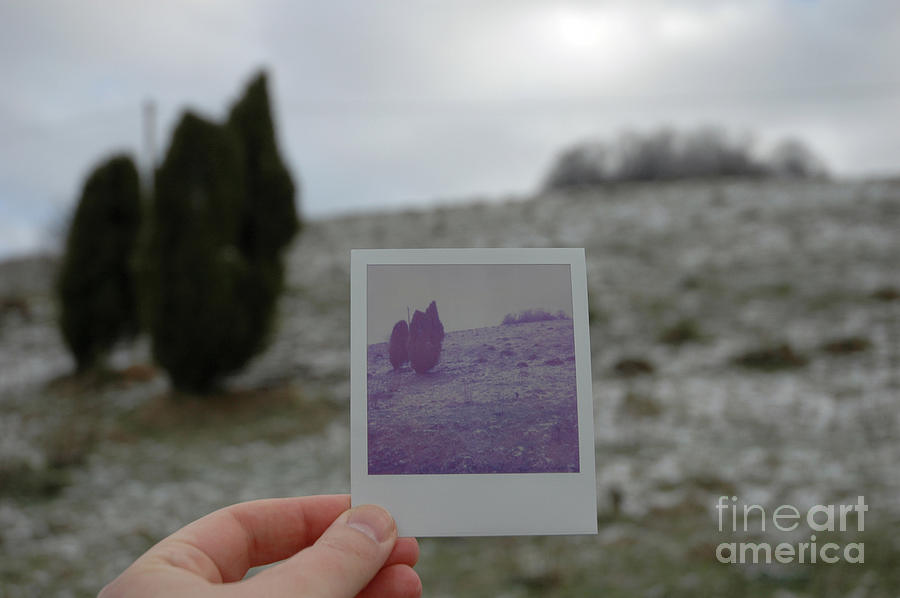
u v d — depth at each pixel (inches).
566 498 51.1
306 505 59.2
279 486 247.4
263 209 362.9
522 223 717.9
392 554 54.1
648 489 219.3
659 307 468.4
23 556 191.8
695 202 759.7
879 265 500.7
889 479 210.5
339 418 328.8
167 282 342.0
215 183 344.5
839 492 204.7
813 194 745.6
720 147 1057.5
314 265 625.3
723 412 295.9
